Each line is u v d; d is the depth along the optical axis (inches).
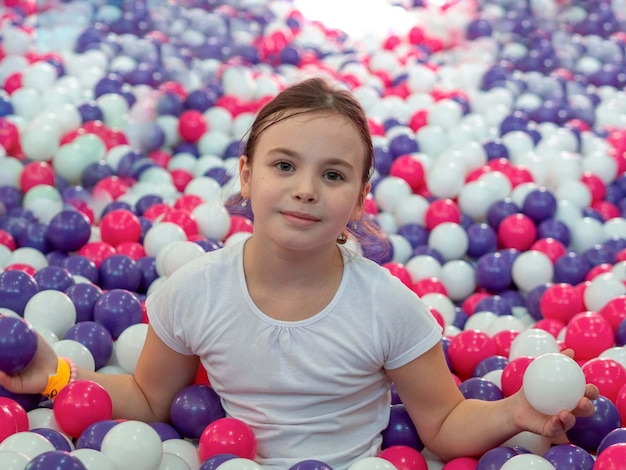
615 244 118.0
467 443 69.6
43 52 170.1
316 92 67.3
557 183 133.5
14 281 91.7
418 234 121.0
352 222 77.3
